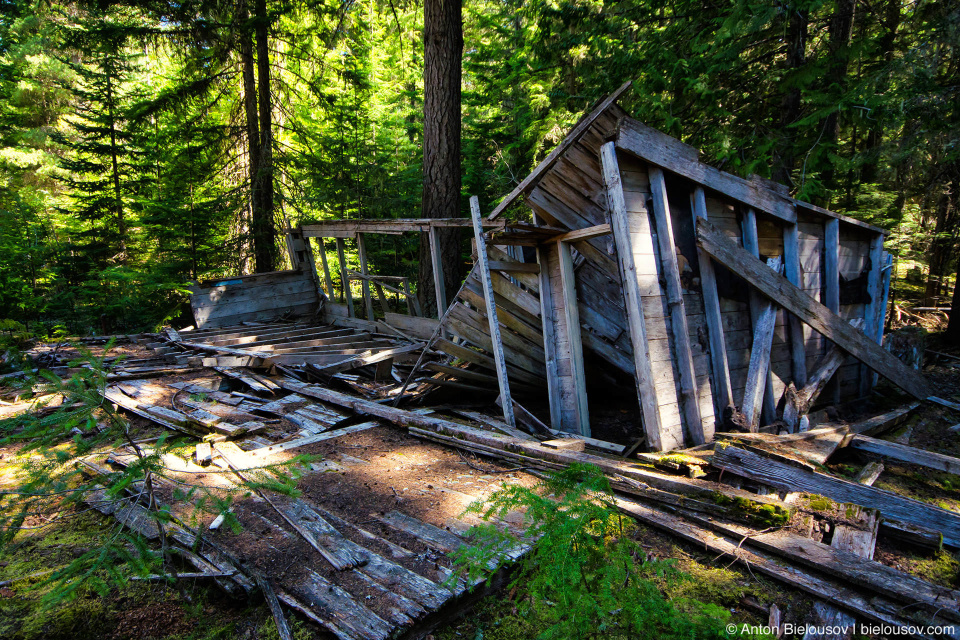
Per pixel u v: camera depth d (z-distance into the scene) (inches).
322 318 466.3
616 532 126.0
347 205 558.6
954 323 371.2
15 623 97.3
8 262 390.9
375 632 92.6
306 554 118.3
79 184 485.1
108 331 445.4
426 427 207.3
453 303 234.5
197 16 473.1
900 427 224.5
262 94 499.8
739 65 351.9
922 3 356.2
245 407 235.3
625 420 249.9
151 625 97.8
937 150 297.4
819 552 115.9
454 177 387.2
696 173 194.5
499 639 97.3
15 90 630.5
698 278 197.9
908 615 98.3
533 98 520.1
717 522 132.4
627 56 365.4
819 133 337.7
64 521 133.3
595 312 235.0
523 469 171.6
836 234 244.8
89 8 460.8
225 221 525.0
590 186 212.7
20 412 198.2
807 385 216.7
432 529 130.5
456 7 376.2
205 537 123.7
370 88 556.4
